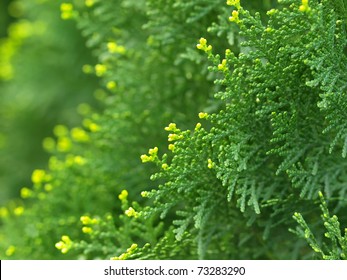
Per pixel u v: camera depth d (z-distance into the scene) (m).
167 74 3.18
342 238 2.21
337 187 2.51
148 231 2.71
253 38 2.26
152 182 3.13
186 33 2.88
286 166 2.36
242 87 2.32
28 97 5.48
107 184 3.23
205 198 2.45
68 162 3.32
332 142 2.27
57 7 4.86
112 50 3.15
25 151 5.81
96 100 5.21
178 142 2.32
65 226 3.23
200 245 2.51
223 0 2.71
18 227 3.55
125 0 3.18
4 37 6.99
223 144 2.37
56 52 5.31
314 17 2.14
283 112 2.30
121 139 3.18
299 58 2.22
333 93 2.17
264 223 2.57
